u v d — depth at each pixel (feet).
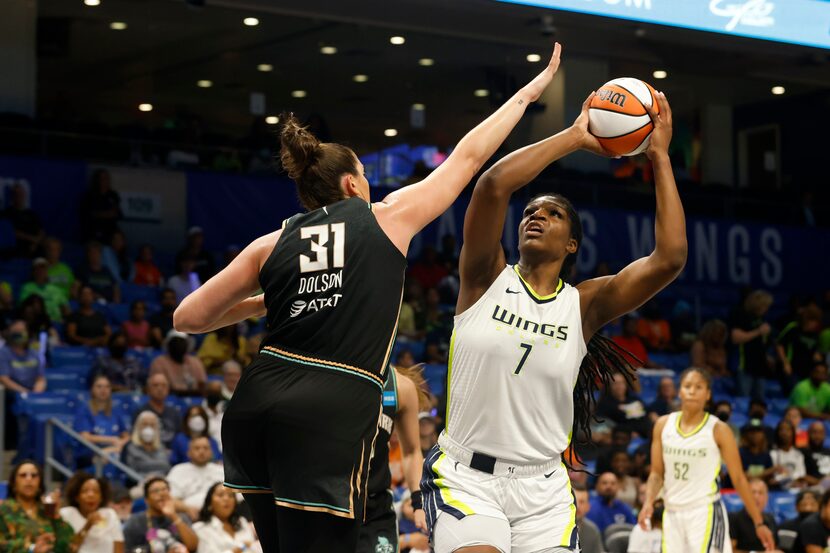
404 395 17.34
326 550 8.91
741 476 24.21
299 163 9.78
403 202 9.55
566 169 56.80
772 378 50.31
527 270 12.41
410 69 61.31
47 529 24.14
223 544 25.59
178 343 37.06
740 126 73.41
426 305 47.34
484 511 12.01
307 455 8.84
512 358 12.01
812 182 70.28
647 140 12.07
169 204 50.98
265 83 65.72
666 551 24.57
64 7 53.62
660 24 38.60
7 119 48.26
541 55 55.88
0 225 44.29
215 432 32.96
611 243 56.24
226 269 9.53
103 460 30.12
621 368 13.09
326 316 9.07
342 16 45.50
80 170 48.47
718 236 60.08
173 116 67.77
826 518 29.68
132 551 25.38
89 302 40.57
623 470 32.96
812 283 62.39
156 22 56.03
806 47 45.70
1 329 37.11
